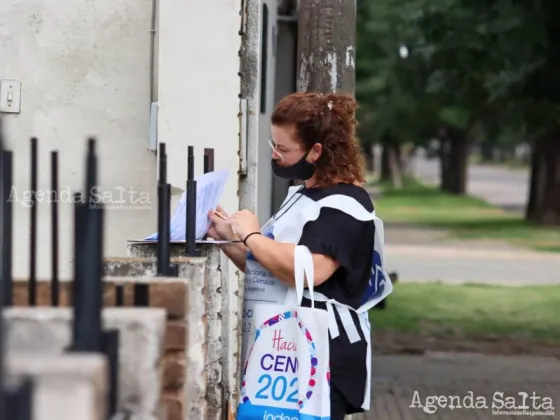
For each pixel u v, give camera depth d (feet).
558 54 61.72
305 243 13.69
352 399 14.01
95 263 9.14
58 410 7.04
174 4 21.39
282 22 35.14
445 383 31.45
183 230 15.33
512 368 34.24
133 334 9.61
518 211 137.28
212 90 21.43
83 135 22.61
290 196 14.56
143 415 9.59
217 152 21.39
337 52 22.24
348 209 13.73
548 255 78.74
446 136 176.04
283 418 13.78
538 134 90.43
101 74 22.61
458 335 41.22
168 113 21.45
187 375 11.90
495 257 76.59
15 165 22.52
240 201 22.31
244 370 14.06
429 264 71.00
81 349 8.72
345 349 13.88
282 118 14.02
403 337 40.57
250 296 14.53
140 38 22.54
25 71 22.67
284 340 13.84
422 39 84.84
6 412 6.56
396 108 130.31
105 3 22.54
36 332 9.34
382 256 14.19
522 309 48.88
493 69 79.00
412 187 207.51
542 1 56.24
